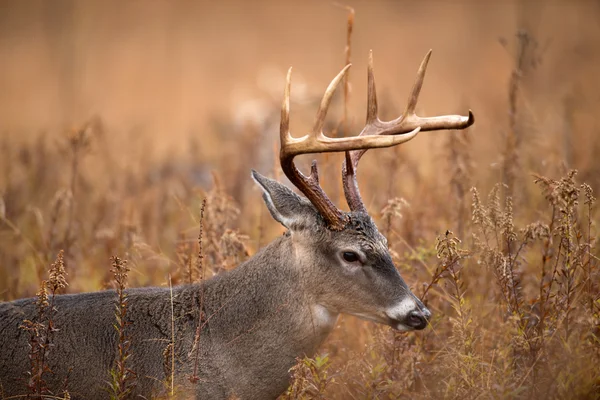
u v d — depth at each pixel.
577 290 12.93
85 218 19.89
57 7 51.34
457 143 18.27
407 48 46.38
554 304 12.54
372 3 56.81
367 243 11.94
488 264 13.09
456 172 16.92
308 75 44.19
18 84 41.78
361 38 49.09
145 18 55.53
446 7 55.44
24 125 34.31
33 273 16.95
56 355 11.75
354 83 39.00
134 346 11.90
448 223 16.58
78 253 17.58
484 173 20.03
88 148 19.28
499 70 38.94
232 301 12.19
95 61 46.81
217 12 57.81
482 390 11.73
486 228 13.33
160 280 16.27
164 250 18.23
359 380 12.83
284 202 12.09
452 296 13.90
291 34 53.97
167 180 22.88
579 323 11.89
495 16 52.75
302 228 12.06
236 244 14.85
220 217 15.56
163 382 11.69
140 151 27.20
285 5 58.19
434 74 41.00
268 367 12.12
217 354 11.99
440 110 32.81
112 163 23.86
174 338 11.98
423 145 26.75
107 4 56.47
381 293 11.89
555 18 48.22
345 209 16.30
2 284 16.61
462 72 41.47
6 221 17.06
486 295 14.52
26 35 50.22
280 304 12.09
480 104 30.78
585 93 28.84
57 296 12.37
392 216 14.96
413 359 12.60
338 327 14.00
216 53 49.47
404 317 11.85
